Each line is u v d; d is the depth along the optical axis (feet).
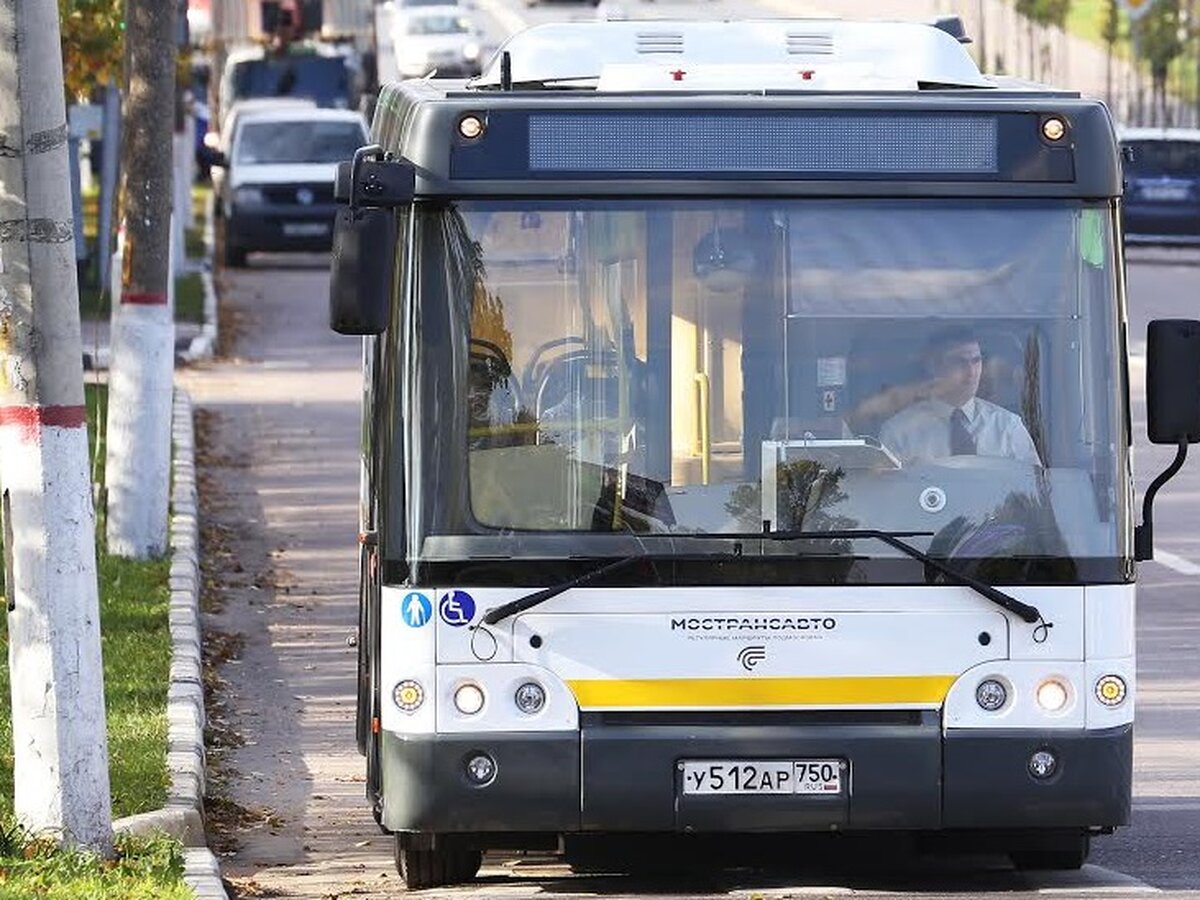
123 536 176.76
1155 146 415.03
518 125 93.04
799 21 106.22
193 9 556.10
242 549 195.72
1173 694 144.97
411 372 92.79
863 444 93.04
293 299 372.79
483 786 92.07
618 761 91.91
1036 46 583.99
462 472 92.63
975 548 92.94
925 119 93.86
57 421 96.48
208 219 459.73
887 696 92.63
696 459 92.79
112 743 118.83
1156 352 91.71
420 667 92.38
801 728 92.32
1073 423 93.71
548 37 104.47
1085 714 93.09
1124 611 93.56
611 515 92.53
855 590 92.53
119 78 281.74
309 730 135.95
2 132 95.50
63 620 96.63
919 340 93.50
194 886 93.40
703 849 107.76
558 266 93.09
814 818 92.53
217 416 264.72
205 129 569.64
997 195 93.86
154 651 144.36
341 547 196.75
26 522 96.63
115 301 189.16
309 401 276.00
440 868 99.71
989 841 99.19
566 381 92.84
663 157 93.20
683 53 104.06
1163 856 106.01
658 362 92.84
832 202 93.50
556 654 92.17
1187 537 202.18
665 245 93.09
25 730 96.94
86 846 96.84
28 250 95.76
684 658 92.22
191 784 111.75
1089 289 93.97
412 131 93.50
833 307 93.25
